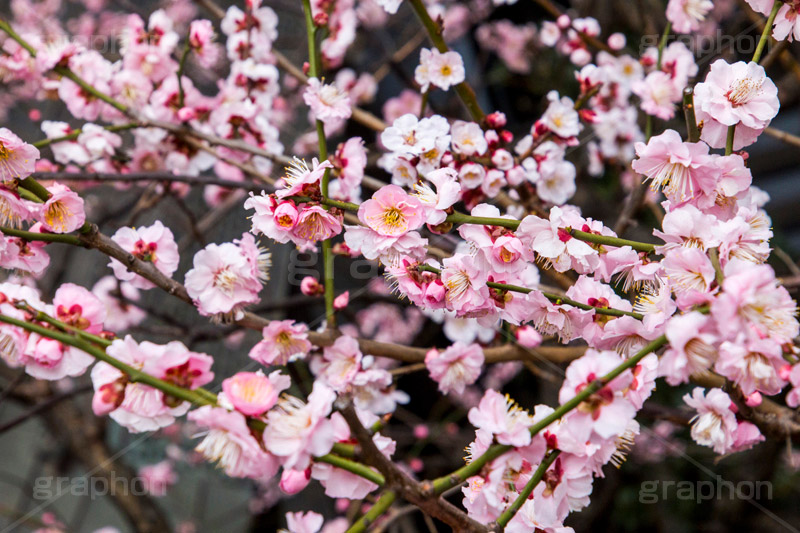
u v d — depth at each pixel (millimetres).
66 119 1137
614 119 810
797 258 1253
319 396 495
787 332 495
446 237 665
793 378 500
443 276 553
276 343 597
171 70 760
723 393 597
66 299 544
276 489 1317
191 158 771
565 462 521
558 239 545
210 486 1380
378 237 540
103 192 1159
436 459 1228
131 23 753
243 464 494
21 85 1046
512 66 1472
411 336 1160
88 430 1180
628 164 822
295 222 536
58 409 1168
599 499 1241
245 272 569
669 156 544
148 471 1291
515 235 547
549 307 564
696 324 489
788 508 1180
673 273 521
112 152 762
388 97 1392
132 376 502
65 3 1476
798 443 655
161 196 814
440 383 632
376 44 1364
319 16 646
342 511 1121
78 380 1209
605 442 508
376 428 531
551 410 527
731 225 526
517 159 689
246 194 908
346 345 614
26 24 1317
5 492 1364
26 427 1469
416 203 537
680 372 497
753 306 492
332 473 516
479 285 548
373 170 880
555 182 707
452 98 1137
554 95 690
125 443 1327
